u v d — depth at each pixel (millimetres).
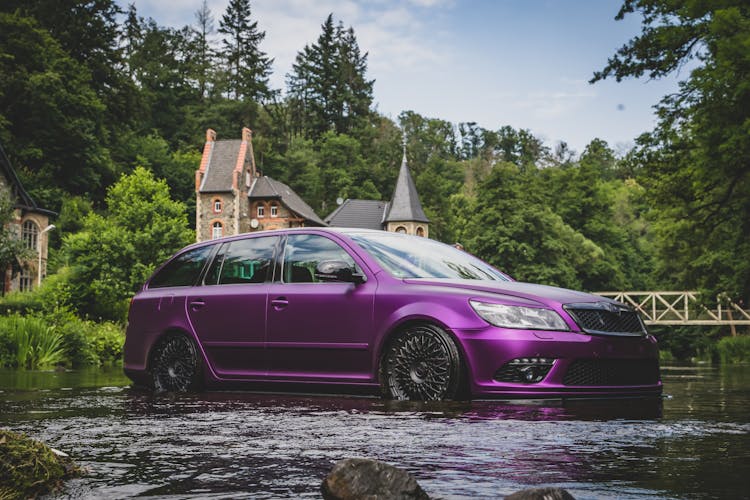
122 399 5566
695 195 24125
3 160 39094
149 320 6582
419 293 5066
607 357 4836
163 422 3918
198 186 64062
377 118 114250
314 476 2357
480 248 59750
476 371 4684
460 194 96875
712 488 2135
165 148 78875
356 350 5242
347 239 5730
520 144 144625
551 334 4699
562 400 4773
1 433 2316
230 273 6262
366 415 4129
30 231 41281
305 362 5539
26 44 54312
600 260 66000
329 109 111625
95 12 65812
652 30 21562
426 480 2254
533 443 3055
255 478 2328
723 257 34969
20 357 14453
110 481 2291
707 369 16688
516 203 59438
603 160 111750
